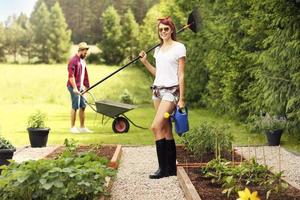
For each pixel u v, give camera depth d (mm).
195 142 6391
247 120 11211
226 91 12102
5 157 5879
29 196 3719
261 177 4812
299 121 8938
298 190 4562
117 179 5656
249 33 10773
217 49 13445
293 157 7375
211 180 4902
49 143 9031
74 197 3789
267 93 9180
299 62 8641
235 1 11828
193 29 6230
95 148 7094
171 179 5625
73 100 10547
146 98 21469
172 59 5629
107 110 10523
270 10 9586
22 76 23328
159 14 20234
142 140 9438
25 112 17719
